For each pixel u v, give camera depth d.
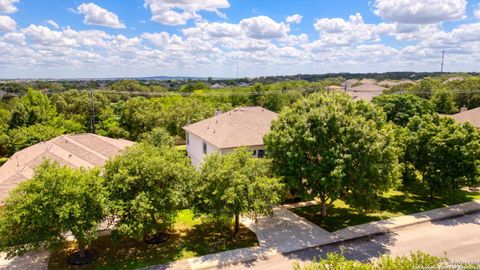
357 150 19.66
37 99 43.31
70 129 42.78
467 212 24.61
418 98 45.94
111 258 17.39
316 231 20.97
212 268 16.56
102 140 29.89
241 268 16.59
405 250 18.61
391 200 27.11
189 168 19.34
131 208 16.20
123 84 84.88
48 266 16.56
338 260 9.36
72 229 15.02
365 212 24.23
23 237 15.04
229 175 18.38
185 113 42.59
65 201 15.10
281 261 17.34
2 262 16.84
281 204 25.66
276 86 91.25
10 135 36.59
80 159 24.55
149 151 19.11
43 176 15.30
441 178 24.52
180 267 16.58
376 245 19.22
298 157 20.22
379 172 19.47
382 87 92.38
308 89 80.00
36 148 26.56
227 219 18.39
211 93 67.56
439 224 22.42
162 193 17.19
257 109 35.75
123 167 17.33
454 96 59.56
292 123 21.88
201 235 20.33
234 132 28.53
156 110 44.06
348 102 22.09
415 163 26.03
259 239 19.80
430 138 25.17
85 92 57.03
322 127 20.23
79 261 16.78
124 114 44.16
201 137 29.84
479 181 23.62
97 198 15.70
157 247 18.67
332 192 19.84
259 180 18.81
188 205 19.08
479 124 39.22
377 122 22.23
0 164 36.47
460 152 23.91
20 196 15.01
